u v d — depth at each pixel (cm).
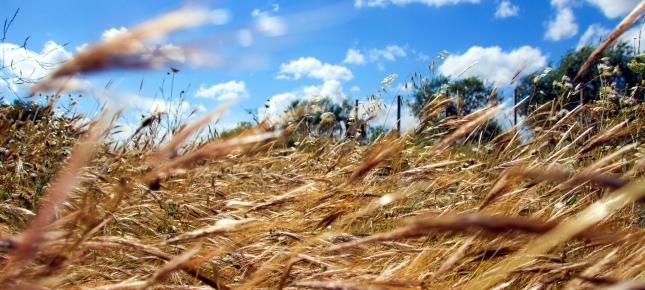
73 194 222
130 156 359
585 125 365
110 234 264
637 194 70
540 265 183
